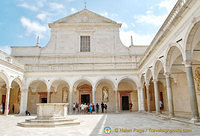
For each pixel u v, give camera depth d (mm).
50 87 27250
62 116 14141
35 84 29766
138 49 31047
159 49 16391
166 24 13789
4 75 21391
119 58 29703
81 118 18016
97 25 31688
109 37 31422
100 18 32031
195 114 10742
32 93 30078
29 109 29562
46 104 13828
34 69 27812
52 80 26719
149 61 20406
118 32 31750
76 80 26766
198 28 10375
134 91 30562
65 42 30922
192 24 10031
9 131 10219
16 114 27016
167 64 14938
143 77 25859
